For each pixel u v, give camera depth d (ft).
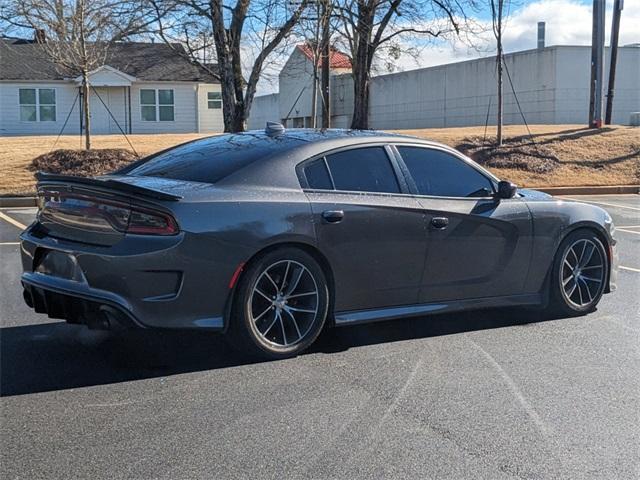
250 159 16.57
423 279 17.95
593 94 78.43
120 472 11.12
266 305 16.11
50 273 15.88
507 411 13.69
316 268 16.40
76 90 109.09
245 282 15.51
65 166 56.90
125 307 14.46
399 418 13.26
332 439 12.34
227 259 15.11
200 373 15.56
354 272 16.92
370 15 61.82
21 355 16.69
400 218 17.34
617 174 62.49
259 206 15.60
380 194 17.35
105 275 14.58
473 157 65.05
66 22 60.64
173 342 17.69
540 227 19.62
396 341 18.13
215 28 53.83
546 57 107.04
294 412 13.47
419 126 131.23
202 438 12.33
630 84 110.73
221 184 15.79
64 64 61.31
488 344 18.01
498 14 64.59
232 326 15.74
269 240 15.53
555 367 16.28
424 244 17.74
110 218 15.01
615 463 11.66
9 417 13.16
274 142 17.53
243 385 14.85
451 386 14.96
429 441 12.32
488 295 19.13
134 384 14.88
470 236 18.45
